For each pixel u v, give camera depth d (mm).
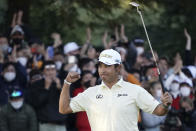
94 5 34906
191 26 44406
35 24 38812
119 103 17484
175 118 28750
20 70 28922
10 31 32500
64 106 17812
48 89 27391
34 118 27094
